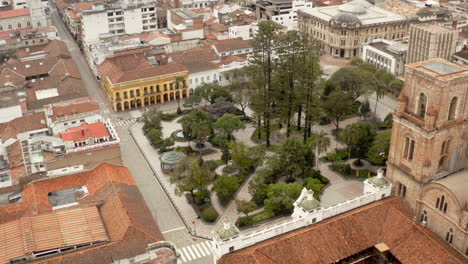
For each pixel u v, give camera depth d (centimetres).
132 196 13325
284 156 15012
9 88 19738
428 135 9156
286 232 9738
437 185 9306
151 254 10906
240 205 13288
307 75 17150
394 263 9619
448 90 8938
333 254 9381
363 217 9969
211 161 16900
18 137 16562
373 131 16325
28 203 12738
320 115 18250
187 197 14988
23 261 10706
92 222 12000
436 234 9619
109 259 10794
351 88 19512
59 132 16475
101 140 15538
